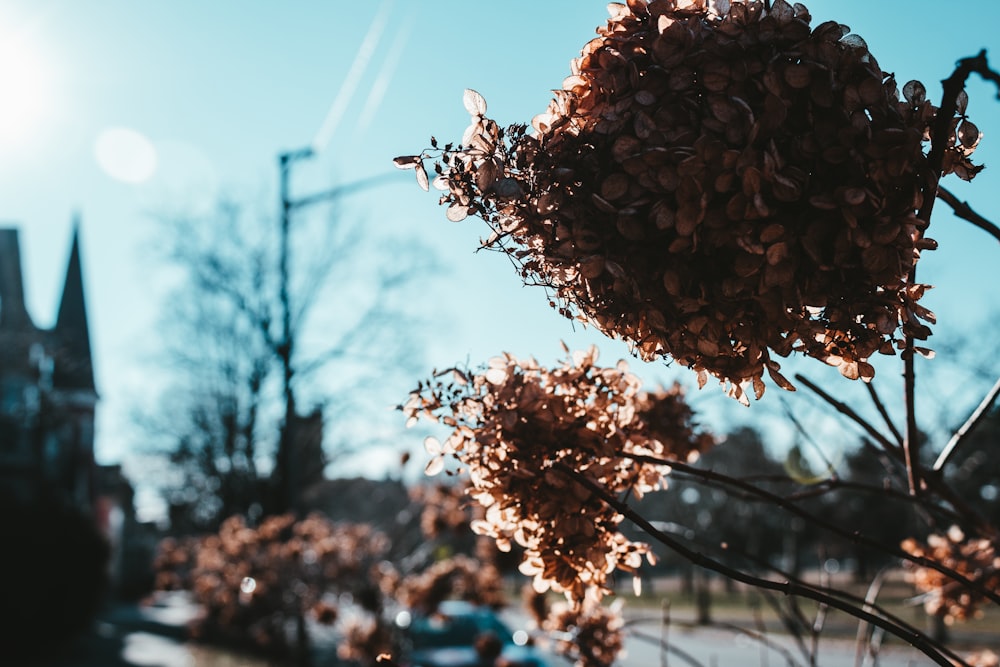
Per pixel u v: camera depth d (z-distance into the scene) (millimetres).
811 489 647
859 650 859
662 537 474
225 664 4090
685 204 420
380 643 2314
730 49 432
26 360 8156
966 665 479
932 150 437
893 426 608
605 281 458
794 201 422
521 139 456
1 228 8906
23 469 8383
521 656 2916
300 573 2992
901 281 433
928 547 894
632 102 442
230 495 6926
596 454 525
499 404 530
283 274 3588
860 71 427
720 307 437
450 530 2135
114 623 9977
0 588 5863
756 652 4645
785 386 437
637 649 5238
